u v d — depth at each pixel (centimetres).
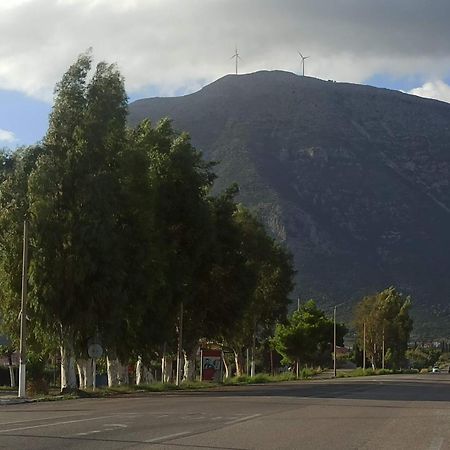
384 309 12900
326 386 4981
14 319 3938
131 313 4125
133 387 4297
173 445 1505
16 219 3806
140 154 4147
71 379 3872
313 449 1509
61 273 3675
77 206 3759
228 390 4312
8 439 1588
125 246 4003
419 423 2136
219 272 5528
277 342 9006
